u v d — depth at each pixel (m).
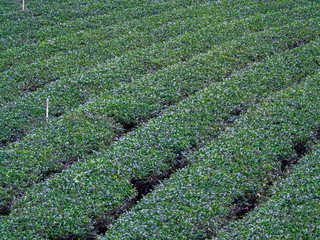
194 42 24.45
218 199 13.24
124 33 26.42
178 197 13.27
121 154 15.44
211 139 16.48
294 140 15.91
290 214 12.23
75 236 12.60
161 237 11.88
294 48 23.17
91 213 13.07
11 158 15.59
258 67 21.45
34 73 21.78
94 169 14.70
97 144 16.58
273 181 14.27
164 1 31.89
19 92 20.36
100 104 18.64
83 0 32.12
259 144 15.55
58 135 16.81
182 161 15.52
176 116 17.50
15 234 12.18
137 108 18.44
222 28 26.12
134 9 30.19
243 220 12.45
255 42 24.00
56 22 28.53
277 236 11.49
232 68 21.72
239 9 29.45
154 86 19.98
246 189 13.68
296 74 20.84
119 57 23.20
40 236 12.24
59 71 21.94
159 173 14.80
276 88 19.75
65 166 15.56
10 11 30.09
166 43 24.30
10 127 17.66
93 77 21.02
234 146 15.44
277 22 26.97
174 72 21.06
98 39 25.77
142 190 14.87
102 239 12.05
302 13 28.38
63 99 19.44
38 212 12.93
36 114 18.42
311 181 13.52
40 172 15.11
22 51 24.41
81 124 17.47
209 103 18.30
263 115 17.33
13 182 14.54
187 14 28.84
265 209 12.55
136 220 12.52
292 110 17.39
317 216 12.02
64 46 24.81
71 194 13.62
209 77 20.80
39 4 31.34
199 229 12.27
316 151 15.32
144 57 22.80
